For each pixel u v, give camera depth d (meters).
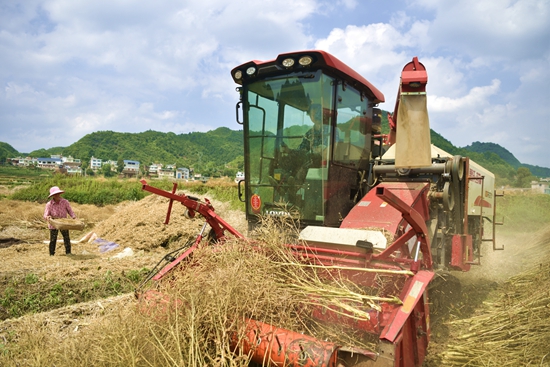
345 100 5.13
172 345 2.86
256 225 5.48
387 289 3.63
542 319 4.44
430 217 5.33
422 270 3.50
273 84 5.05
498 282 6.77
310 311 3.48
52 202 9.30
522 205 19.59
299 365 2.75
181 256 4.30
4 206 18.42
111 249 9.90
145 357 2.86
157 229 10.38
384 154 6.61
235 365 2.77
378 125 6.05
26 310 5.50
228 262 3.76
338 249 3.91
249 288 3.27
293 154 5.03
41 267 7.81
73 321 4.64
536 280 6.02
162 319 3.12
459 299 5.65
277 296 3.35
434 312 4.98
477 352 3.99
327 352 2.72
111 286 6.44
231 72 5.23
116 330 3.03
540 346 3.96
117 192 23.89
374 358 2.84
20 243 11.02
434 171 5.19
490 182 8.32
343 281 3.72
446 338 4.54
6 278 6.91
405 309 3.11
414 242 4.80
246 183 5.54
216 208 13.41
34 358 3.14
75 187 25.45
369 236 3.84
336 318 3.44
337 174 5.06
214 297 3.14
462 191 5.43
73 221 9.37
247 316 3.17
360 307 3.39
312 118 4.80
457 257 5.21
